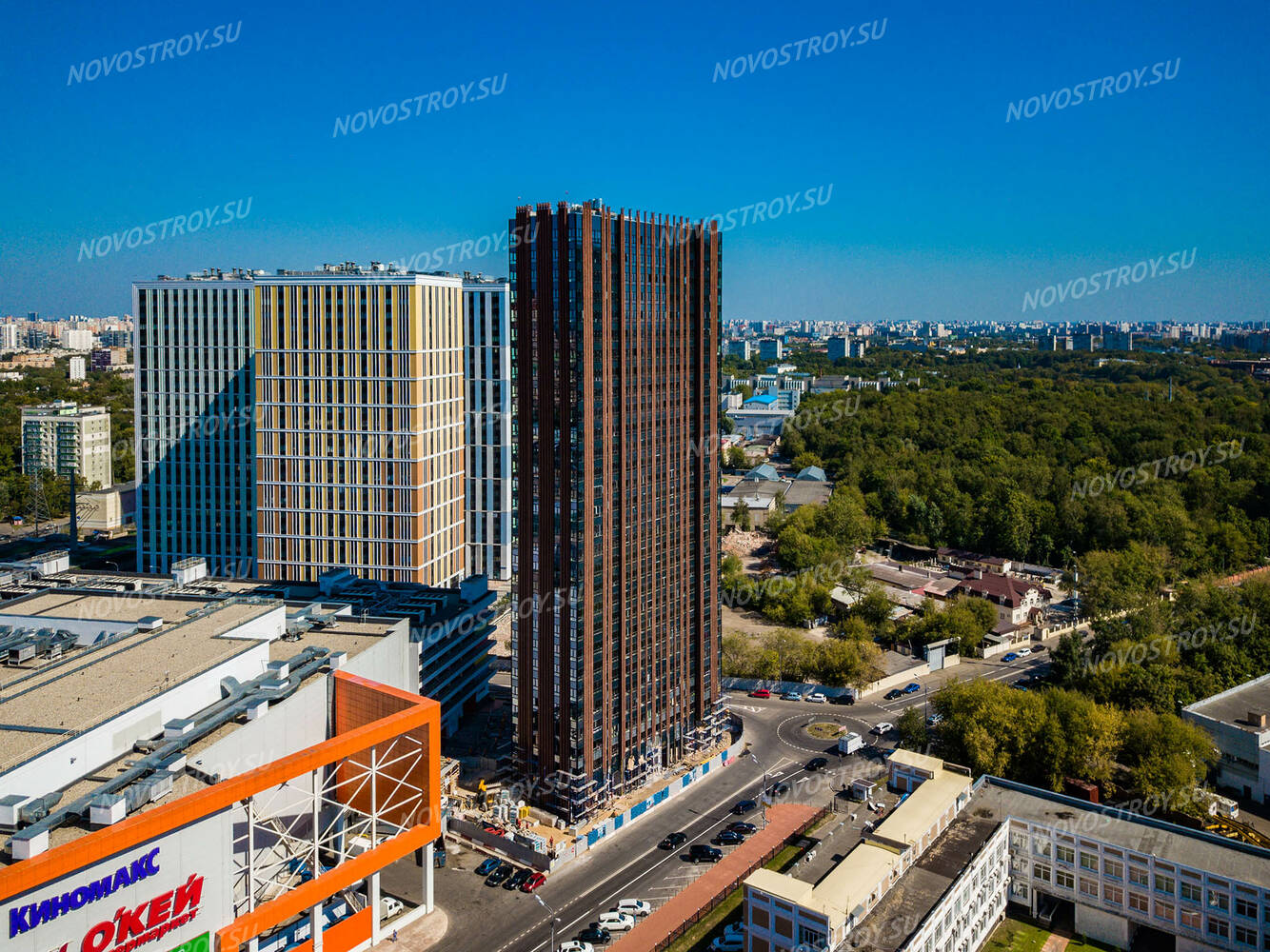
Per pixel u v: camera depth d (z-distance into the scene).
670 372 161.75
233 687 122.31
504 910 127.50
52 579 185.00
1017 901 134.12
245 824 113.12
